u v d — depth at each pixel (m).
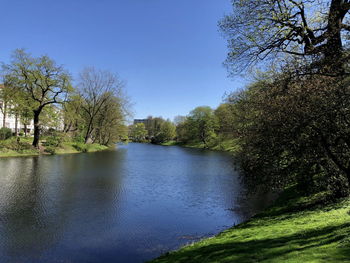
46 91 41.72
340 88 8.09
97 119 61.16
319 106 8.22
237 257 6.23
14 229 11.21
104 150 58.84
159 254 9.20
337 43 9.49
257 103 10.73
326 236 6.28
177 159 43.34
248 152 10.77
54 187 19.12
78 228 11.55
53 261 8.59
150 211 14.33
